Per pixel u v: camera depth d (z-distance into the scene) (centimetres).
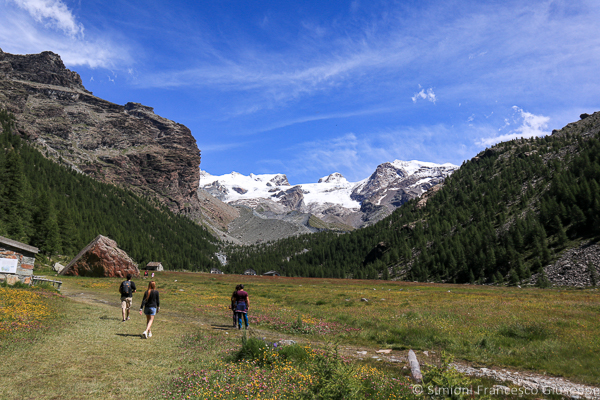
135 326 1605
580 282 8694
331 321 2073
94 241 6438
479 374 1026
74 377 816
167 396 710
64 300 2280
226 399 695
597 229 10794
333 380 707
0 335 1111
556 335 1430
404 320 1962
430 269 14875
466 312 2244
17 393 689
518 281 10394
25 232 7844
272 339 1469
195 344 1263
